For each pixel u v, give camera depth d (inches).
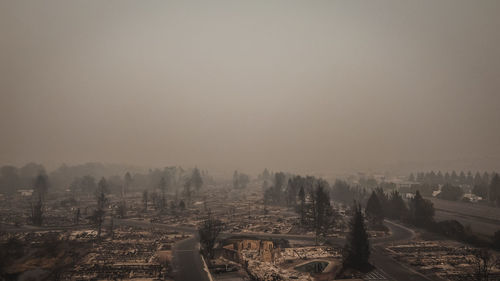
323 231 6077.8
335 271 4005.9
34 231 6294.3
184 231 6491.1
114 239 5723.4
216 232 5246.1
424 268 4111.7
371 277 3814.0
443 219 7475.4
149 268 4114.2
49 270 3966.5
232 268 4106.8
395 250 4995.1
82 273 3917.3
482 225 6791.3
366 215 6865.2
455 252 4862.2
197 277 3809.1
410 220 7145.7
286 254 4785.9
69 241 5310.0
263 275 3882.9
